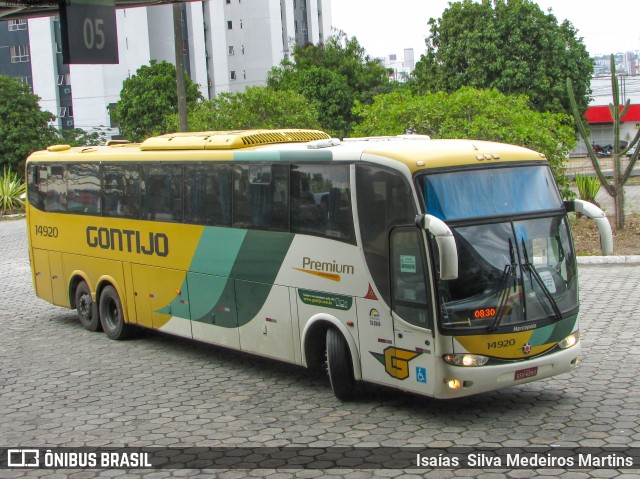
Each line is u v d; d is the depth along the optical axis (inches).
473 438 321.7
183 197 476.1
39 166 616.7
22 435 360.2
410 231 338.6
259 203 422.3
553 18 1646.2
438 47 1739.7
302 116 1229.1
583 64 1701.5
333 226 377.4
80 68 2438.5
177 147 486.3
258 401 394.0
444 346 329.4
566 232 362.3
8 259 972.6
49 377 461.1
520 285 341.4
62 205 591.5
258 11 3139.8
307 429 346.3
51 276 613.0
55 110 2447.1
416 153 350.9
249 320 434.9
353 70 2368.4
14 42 2453.2
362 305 363.9
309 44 2490.2
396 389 403.5
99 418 379.6
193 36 2787.9
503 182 354.3
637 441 307.6
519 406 359.9
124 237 529.0
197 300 470.9
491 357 333.4
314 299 389.7
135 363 486.0
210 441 338.3
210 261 457.7
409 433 333.1
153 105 1991.9
